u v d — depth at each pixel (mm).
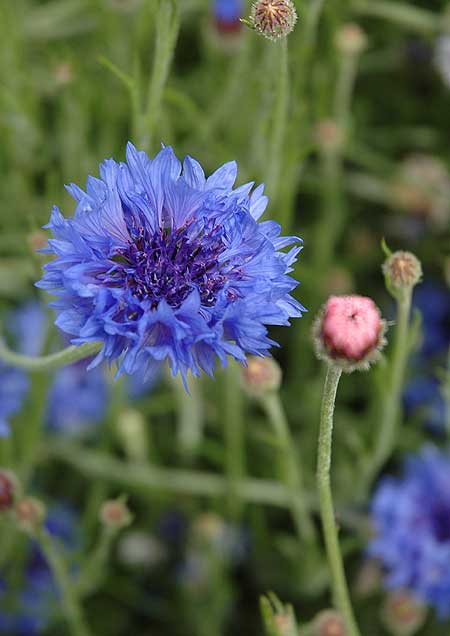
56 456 479
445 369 509
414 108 563
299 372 503
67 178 504
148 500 485
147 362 342
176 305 348
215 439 499
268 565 482
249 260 346
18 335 496
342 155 522
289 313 345
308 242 528
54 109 542
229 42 514
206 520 452
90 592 480
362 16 560
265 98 456
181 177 350
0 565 449
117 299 339
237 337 338
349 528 475
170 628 483
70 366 487
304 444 490
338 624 399
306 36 452
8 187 512
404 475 485
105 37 525
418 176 521
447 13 511
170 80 533
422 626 472
